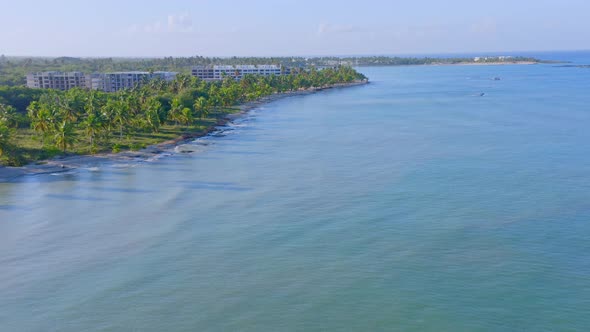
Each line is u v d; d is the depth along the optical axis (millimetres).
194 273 76938
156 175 132750
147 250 85188
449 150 156875
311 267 78062
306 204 107000
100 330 63031
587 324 62281
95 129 158375
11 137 160250
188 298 69938
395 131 197000
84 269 78625
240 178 128875
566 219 94500
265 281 74125
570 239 85750
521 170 129500
